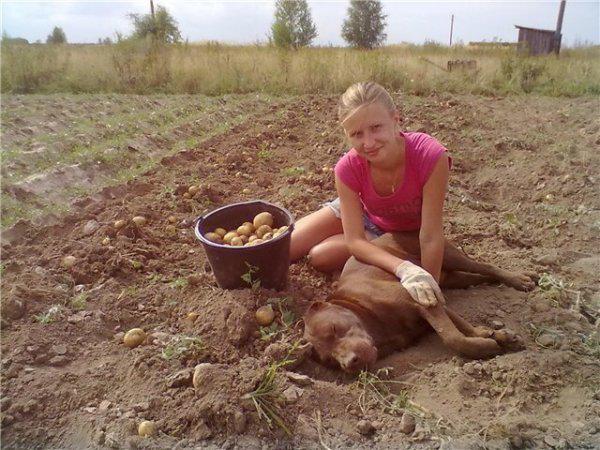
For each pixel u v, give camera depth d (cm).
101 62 1573
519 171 683
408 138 358
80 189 600
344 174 376
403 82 1333
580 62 1473
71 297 380
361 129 332
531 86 1331
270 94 1334
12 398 285
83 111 1055
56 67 1560
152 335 341
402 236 395
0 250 448
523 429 258
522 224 539
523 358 305
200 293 385
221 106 1157
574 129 871
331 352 316
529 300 380
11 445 263
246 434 265
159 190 616
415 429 266
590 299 388
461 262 397
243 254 358
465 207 588
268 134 892
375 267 368
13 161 646
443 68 1436
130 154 737
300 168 709
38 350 320
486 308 372
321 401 286
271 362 311
